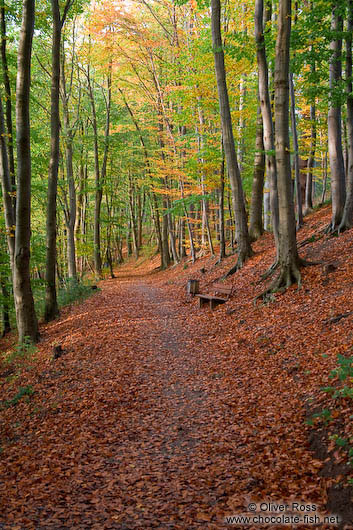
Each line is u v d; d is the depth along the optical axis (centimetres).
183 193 2319
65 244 3375
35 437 686
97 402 765
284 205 1182
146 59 2631
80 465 559
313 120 1841
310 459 486
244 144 2030
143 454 575
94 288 2239
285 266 1191
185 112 1881
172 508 445
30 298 1335
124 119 3219
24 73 1153
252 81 2062
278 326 973
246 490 458
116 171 3509
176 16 2373
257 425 600
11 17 1440
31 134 1747
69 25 2448
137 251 4350
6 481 543
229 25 1898
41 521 437
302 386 664
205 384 807
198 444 583
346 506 390
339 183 1404
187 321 1315
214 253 2298
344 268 1090
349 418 502
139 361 971
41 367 1062
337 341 755
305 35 1197
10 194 1438
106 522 430
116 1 2267
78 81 2733
